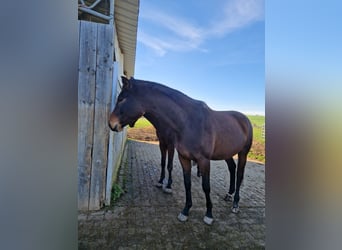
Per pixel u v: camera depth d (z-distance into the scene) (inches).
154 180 121.9
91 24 76.0
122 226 68.6
